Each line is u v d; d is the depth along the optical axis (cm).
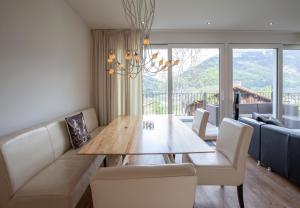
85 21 455
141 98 516
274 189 289
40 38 286
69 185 201
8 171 186
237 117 545
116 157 280
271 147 335
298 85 560
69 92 382
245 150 238
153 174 122
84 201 262
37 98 279
